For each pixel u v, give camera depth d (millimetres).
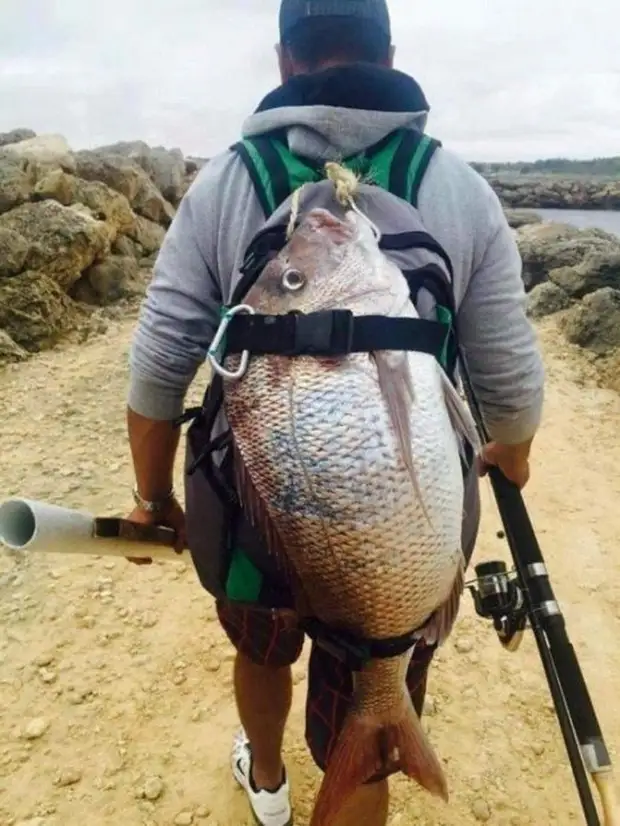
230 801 2758
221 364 1442
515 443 1853
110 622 3660
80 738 3029
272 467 1392
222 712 3145
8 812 2729
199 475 1667
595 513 4703
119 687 3275
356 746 1552
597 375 6891
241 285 1473
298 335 1352
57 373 6785
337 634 1473
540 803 2787
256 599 1669
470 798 2785
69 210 8562
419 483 1349
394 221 1494
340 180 1458
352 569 1382
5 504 1625
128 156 13344
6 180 9289
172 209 13023
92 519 1771
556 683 1658
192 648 3482
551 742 3049
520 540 1949
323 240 1419
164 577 3971
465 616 3697
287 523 1403
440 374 1426
